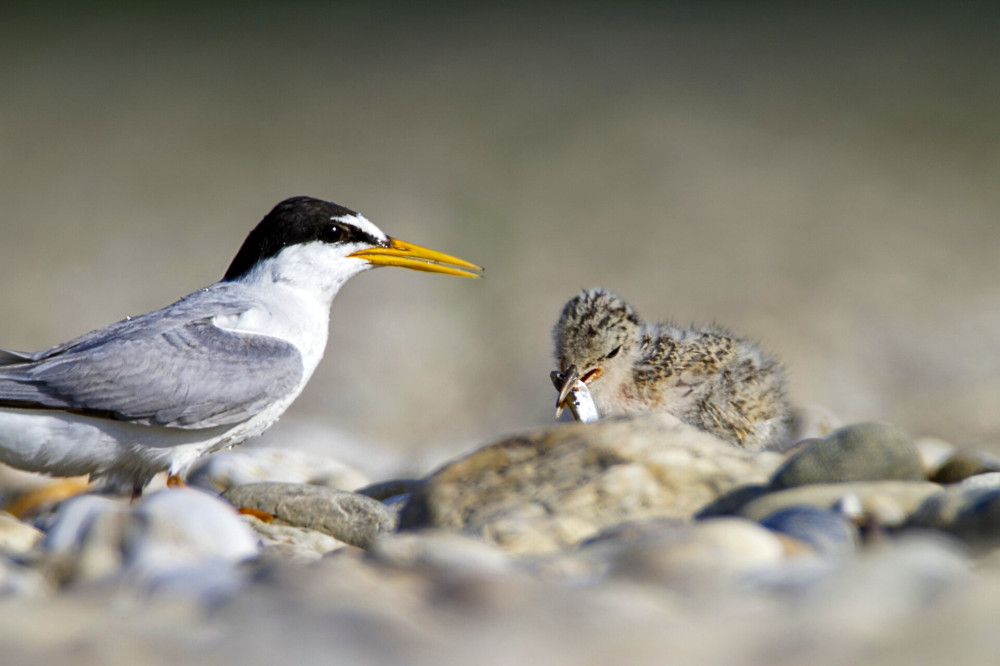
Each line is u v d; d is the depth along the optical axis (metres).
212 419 7.54
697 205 25.47
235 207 26.17
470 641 3.67
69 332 20.58
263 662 3.54
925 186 26.28
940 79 33.00
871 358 17.55
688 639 3.62
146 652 3.61
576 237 23.77
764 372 8.77
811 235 23.52
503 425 16.91
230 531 4.95
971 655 3.35
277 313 7.98
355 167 28.30
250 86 34.12
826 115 31.11
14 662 3.54
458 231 24.52
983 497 4.88
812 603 3.84
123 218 25.42
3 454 7.36
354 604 3.86
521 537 5.34
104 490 8.10
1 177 27.48
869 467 5.57
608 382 8.44
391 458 13.26
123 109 32.25
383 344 19.19
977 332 18.22
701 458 5.80
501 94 33.06
